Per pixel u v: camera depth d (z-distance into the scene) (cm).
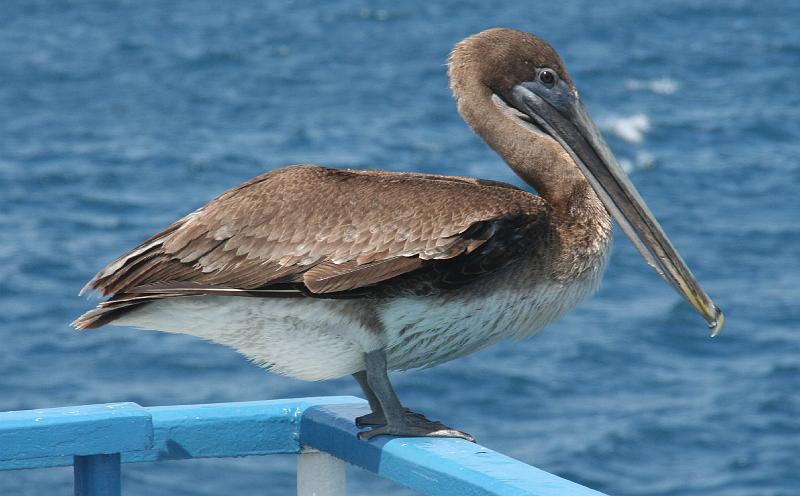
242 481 1539
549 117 630
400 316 528
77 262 2520
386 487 1493
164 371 1947
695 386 1981
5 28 6378
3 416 419
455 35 6372
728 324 2261
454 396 1903
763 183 3425
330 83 5094
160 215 2978
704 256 2725
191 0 7325
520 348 2091
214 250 527
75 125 4175
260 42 6084
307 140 3997
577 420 1847
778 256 2716
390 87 4997
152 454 456
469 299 539
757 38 6181
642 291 2417
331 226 527
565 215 587
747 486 1648
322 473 488
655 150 3922
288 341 530
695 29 6512
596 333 2183
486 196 544
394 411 489
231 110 4538
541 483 384
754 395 1933
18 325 2136
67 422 418
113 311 521
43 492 1508
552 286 562
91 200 3081
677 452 1753
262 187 543
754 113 4441
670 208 3161
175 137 3991
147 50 5791
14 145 3791
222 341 539
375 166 3672
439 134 4097
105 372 1941
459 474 405
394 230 527
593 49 5947
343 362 536
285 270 519
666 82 5147
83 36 6156
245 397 1856
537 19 6819
